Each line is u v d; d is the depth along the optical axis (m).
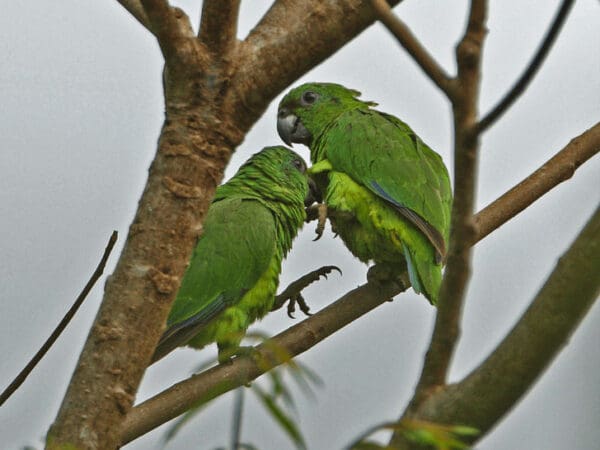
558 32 4.32
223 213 11.99
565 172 10.60
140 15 8.55
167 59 6.45
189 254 6.53
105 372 6.36
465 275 4.70
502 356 4.79
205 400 4.32
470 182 4.61
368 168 12.30
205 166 6.50
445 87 4.58
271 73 6.52
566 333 4.73
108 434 6.36
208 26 6.41
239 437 4.11
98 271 6.77
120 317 6.39
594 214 4.79
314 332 10.07
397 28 4.61
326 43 6.56
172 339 11.20
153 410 8.91
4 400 6.82
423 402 4.93
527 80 4.41
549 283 4.78
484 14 4.52
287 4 6.66
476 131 4.52
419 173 12.25
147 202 6.50
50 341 6.84
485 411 4.81
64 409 6.36
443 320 4.79
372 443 4.14
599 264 4.68
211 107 6.49
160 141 6.57
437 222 11.98
